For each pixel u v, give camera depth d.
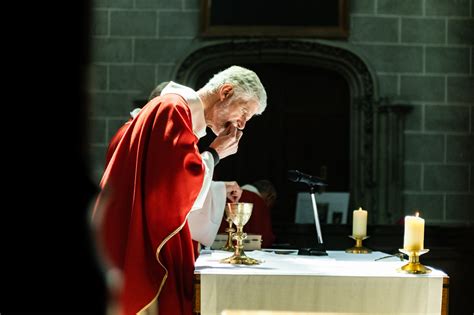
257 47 10.34
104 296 0.83
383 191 10.27
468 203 10.31
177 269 3.35
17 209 0.82
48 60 0.82
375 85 10.37
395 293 3.17
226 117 3.66
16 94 0.81
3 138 0.81
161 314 3.29
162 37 10.39
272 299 3.13
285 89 10.81
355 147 10.45
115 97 10.33
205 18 10.34
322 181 4.21
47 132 0.82
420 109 10.41
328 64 10.51
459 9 10.45
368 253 4.31
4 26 0.80
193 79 10.43
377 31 10.45
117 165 3.38
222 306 3.13
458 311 6.74
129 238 3.25
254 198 6.30
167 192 3.26
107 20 10.39
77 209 0.84
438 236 7.85
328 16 10.39
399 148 10.30
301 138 10.80
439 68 10.42
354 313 3.15
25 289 0.81
